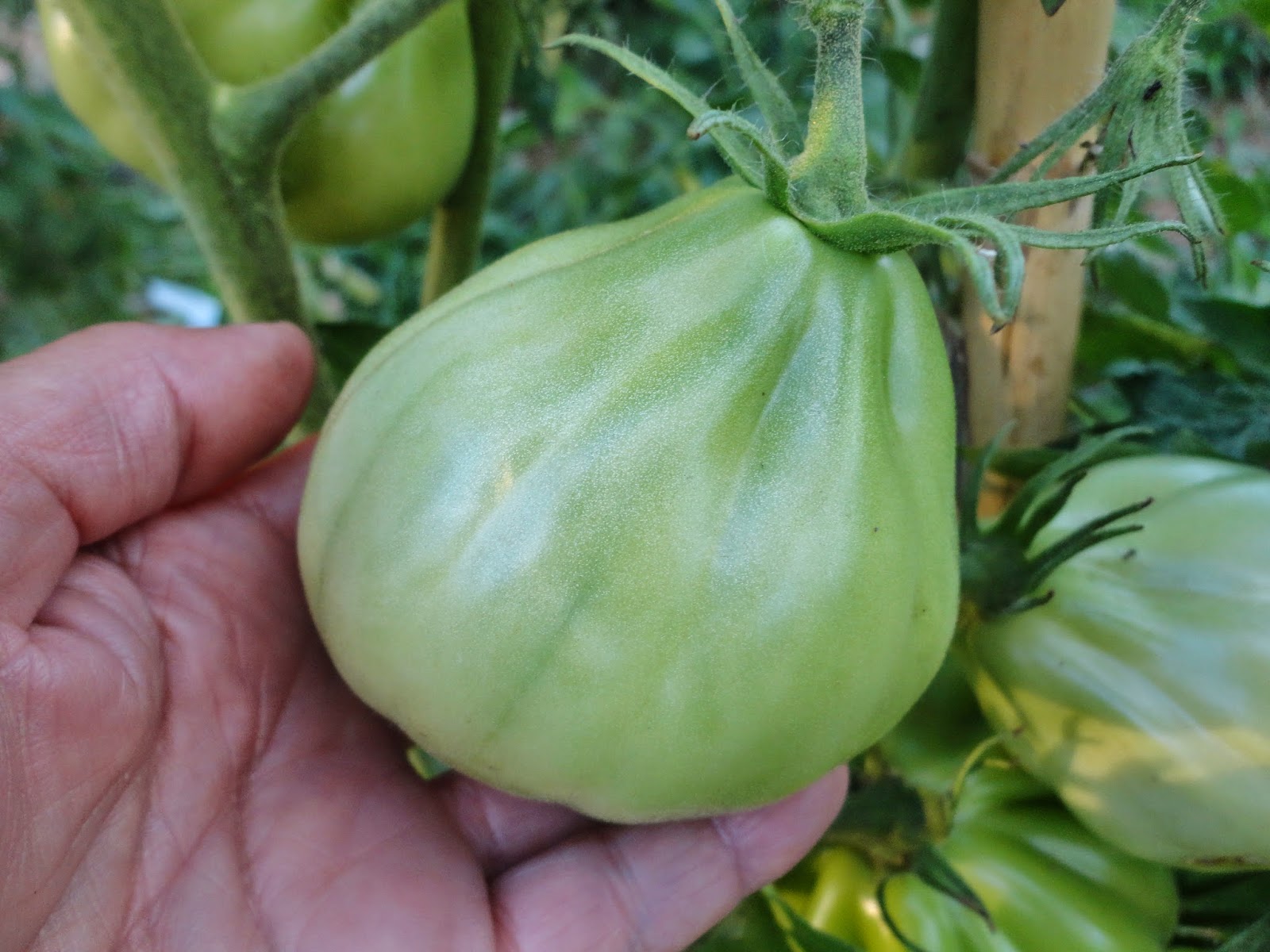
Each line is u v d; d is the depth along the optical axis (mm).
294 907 193
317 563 151
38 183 478
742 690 133
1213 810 174
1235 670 173
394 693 142
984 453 189
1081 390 288
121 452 182
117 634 177
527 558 132
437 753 148
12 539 164
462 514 135
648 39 570
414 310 396
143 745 179
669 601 131
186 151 190
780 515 133
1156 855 187
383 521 139
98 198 500
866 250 139
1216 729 173
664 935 205
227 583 203
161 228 542
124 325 194
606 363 136
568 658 132
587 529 132
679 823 202
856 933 220
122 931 179
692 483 133
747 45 147
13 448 168
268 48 202
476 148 241
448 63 215
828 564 134
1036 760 195
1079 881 215
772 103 147
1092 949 207
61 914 170
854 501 136
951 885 201
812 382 137
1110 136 148
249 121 186
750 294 137
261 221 201
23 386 175
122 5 171
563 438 134
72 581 181
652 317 137
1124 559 188
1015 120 188
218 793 194
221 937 186
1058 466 184
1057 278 204
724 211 142
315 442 226
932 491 148
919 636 146
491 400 137
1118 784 182
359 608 141
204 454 200
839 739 142
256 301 215
